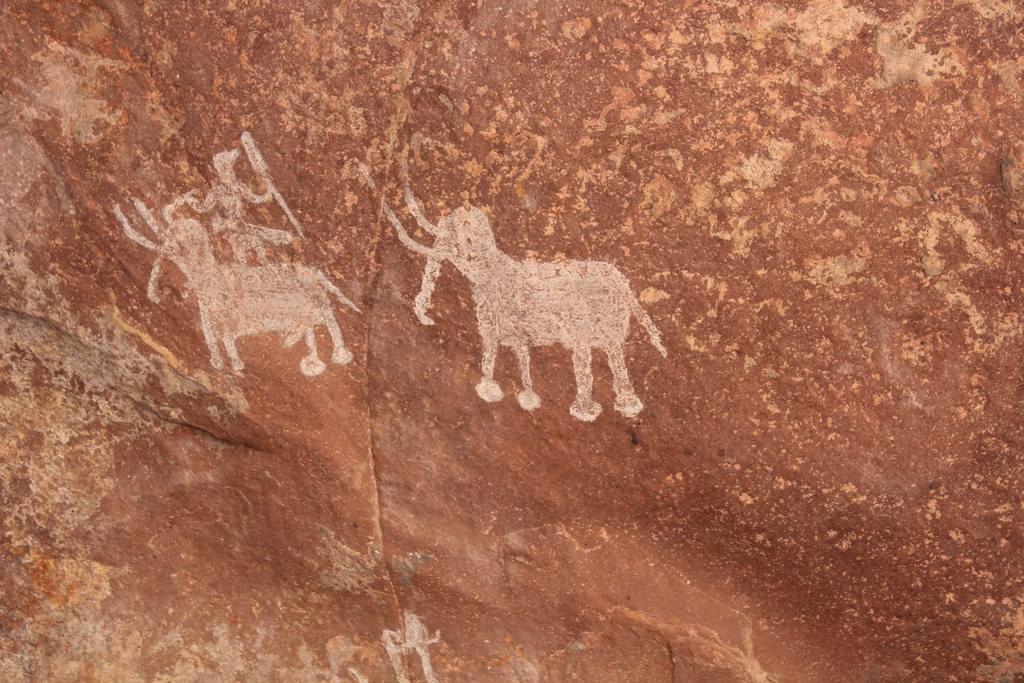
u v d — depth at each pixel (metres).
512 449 1.94
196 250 1.91
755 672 2.01
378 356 1.93
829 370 1.79
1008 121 1.72
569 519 1.98
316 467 2.02
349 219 1.86
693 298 1.79
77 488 2.13
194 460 2.07
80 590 2.18
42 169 1.91
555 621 2.04
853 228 1.74
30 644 2.21
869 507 1.87
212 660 2.18
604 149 1.75
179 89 1.83
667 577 1.98
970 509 1.86
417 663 2.13
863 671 2.01
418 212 1.83
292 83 1.80
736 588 1.98
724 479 1.88
